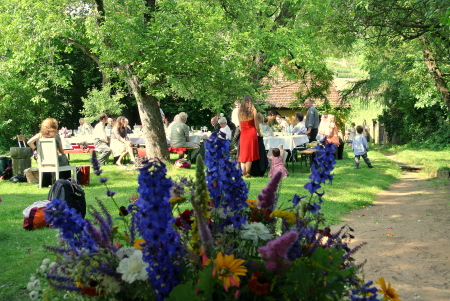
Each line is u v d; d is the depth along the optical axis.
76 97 32.16
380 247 5.87
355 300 2.46
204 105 15.62
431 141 28.44
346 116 31.16
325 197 9.26
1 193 10.32
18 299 4.12
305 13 21.80
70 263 2.46
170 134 15.37
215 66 13.23
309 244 2.61
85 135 18.22
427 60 14.25
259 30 21.34
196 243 2.42
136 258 2.34
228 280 2.11
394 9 10.34
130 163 16.16
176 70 12.81
